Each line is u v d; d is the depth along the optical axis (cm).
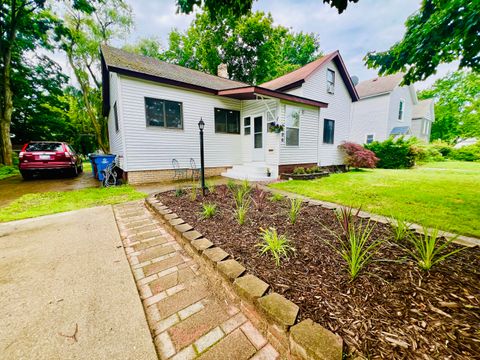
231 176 820
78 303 154
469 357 96
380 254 191
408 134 1656
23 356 112
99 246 249
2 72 1040
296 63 2211
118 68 618
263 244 218
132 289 171
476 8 295
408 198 450
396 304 130
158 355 115
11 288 171
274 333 121
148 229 302
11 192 546
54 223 326
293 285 153
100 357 113
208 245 217
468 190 522
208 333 130
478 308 125
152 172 726
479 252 196
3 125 1009
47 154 729
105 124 1798
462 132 2212
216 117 870
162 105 732
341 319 120
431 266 170
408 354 98
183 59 1936
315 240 226
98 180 771
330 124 1003
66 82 1523
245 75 1878
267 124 814
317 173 789
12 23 1007
